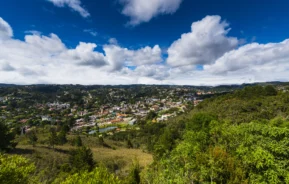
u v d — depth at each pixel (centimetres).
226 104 5706
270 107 4525
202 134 1619
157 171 1267
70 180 887
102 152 3994
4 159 800
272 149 1051
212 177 941
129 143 5569
